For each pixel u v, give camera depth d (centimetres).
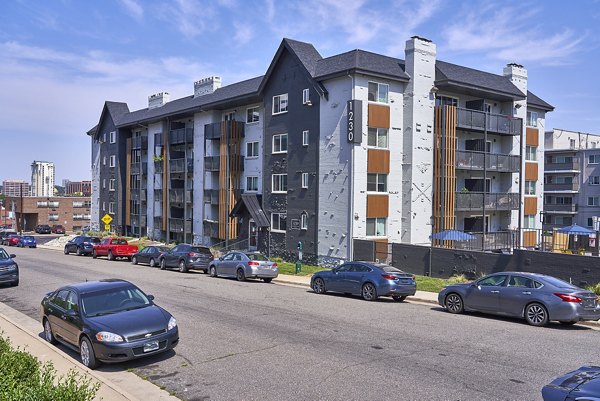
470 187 3750
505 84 3791
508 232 3622
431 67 3328
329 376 970
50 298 1296
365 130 3092
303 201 3397
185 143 4744
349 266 2092
